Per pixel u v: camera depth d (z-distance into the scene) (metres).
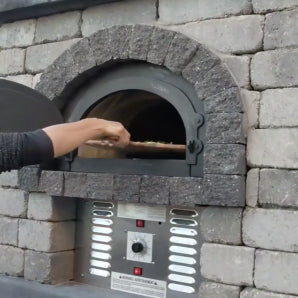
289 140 2.79
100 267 3.69
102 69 3.49
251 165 2.91
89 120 1.96
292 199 2.76
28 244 3.80
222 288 2.94
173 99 3.20
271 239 2.81
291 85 2.80
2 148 1.59
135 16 3.41
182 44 3.09
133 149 3.25
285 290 2.76
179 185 3.05
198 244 3.26
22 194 3.86
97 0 3.52
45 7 3.77
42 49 3.87
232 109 2.90
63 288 3.63
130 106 3.90
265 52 2.89
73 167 3.61
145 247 3.47
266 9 2.90
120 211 3.60
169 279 3.36
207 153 2.96
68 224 3.80
